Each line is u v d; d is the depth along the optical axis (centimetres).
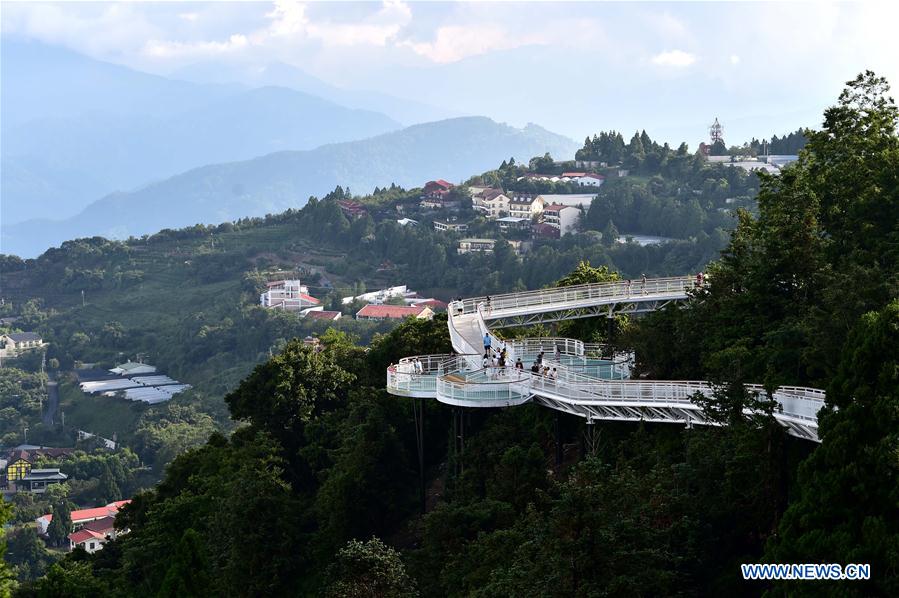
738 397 4862
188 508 7294
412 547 6744
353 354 9481
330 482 7088
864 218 6569
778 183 7250
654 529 4428
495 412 7225
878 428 3947
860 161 6925
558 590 4128
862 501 3853
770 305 6331
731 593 4406
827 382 5172
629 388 5856
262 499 6475
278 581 6316
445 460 7806
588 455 4659
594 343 8306
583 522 4150
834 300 5422
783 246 6406
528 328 9719
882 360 4159
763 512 4725
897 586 3541
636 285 8662
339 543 6769
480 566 5034
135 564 7162
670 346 6700
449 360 7406
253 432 8700
